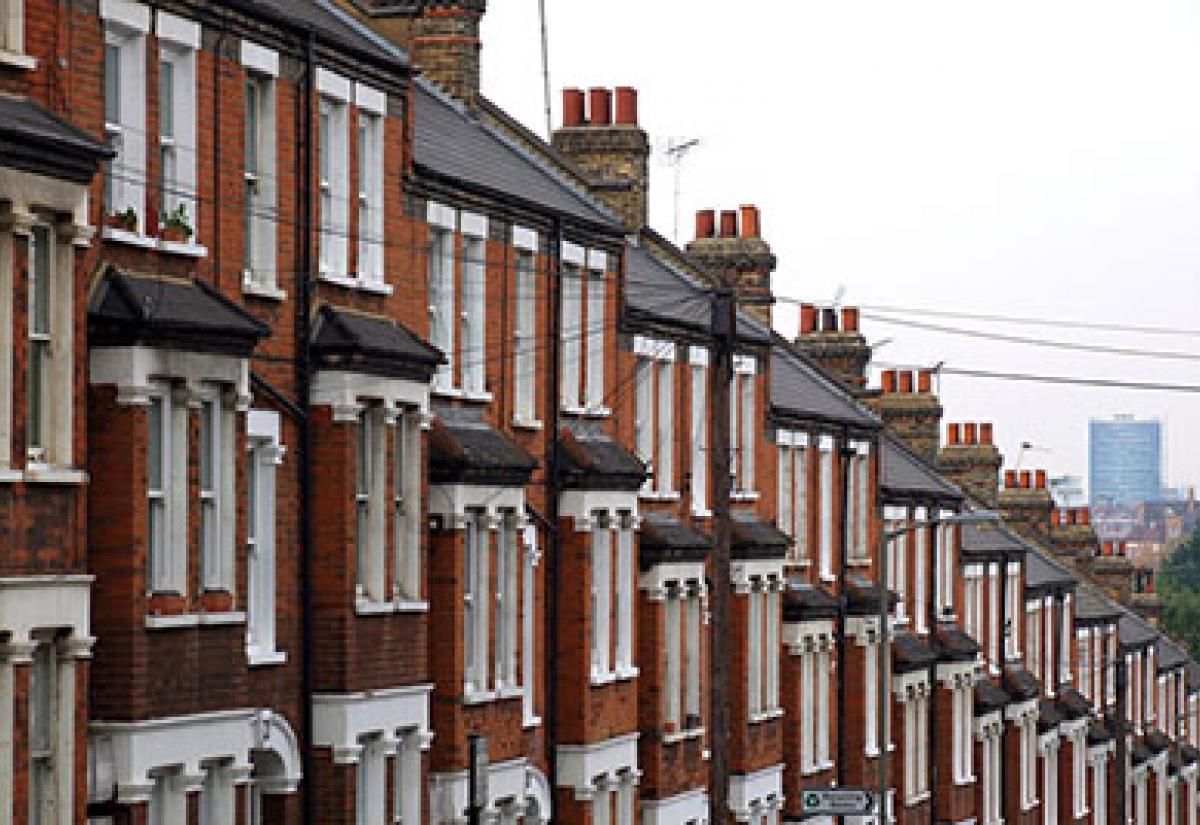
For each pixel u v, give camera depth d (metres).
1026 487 194.25
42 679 52.03
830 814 96.06
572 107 111.75
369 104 72.06
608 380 93.56
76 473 52.12
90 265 56.00
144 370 56.00
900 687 134.88
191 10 61.12
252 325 60.41
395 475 70.88
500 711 80.50
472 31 95.56
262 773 66.00
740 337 108.69
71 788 52.22
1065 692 178.25
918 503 140.62
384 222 73.19
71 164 51.34
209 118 62.28
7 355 49.88
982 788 152.62
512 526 81.62
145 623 56.16
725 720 81.12
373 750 70.06
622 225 95.00
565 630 88.12
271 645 65.38
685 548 99.31
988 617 158.62
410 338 72.25
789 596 116.75
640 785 97.06
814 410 121.81
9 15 52.47
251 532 65.00
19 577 50.31
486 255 81.56
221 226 63.00
